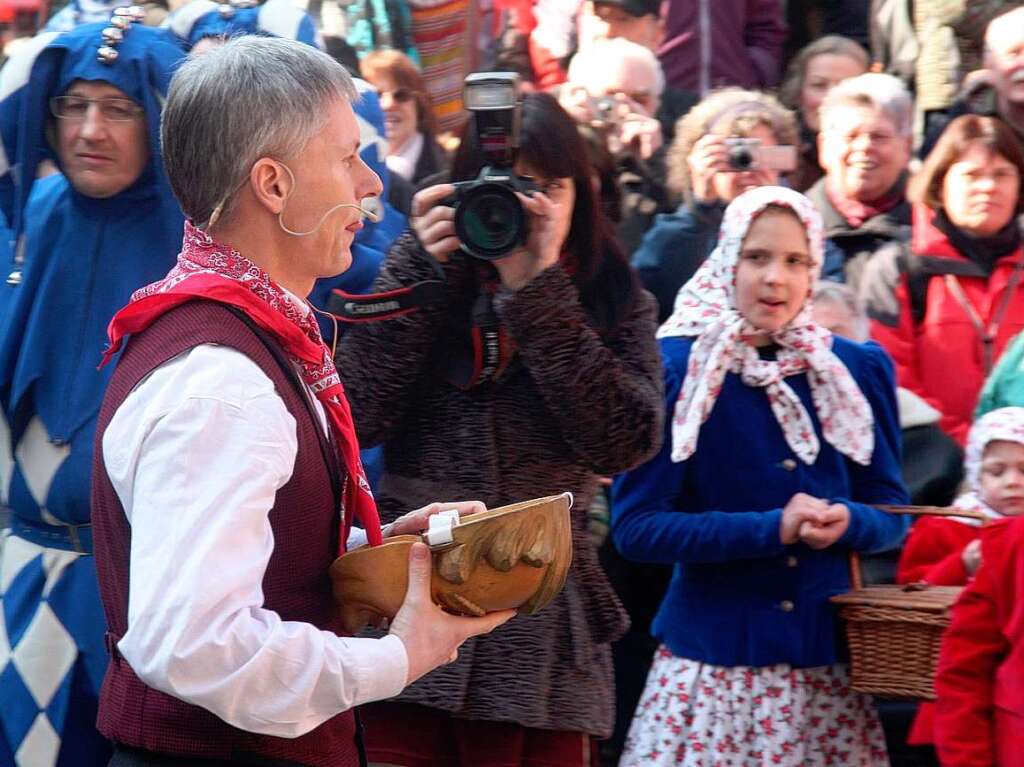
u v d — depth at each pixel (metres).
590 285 3.97
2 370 4.32
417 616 2.63
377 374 3.84
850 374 4.56
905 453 5.33
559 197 3.82
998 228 5.71
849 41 7.00
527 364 3.77
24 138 4.24
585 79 6.37
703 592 4.42
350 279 4.54
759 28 7.76
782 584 4.35
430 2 7.46
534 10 7.89
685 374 4.45
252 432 2.49
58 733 4.28
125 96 4.20
